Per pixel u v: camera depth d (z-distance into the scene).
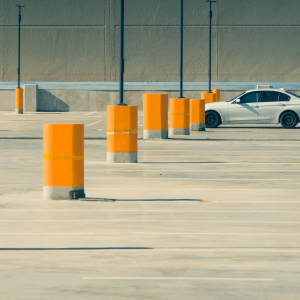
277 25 94.81
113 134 29.67
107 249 13.72
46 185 20.12
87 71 96.81
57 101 93.62
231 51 95.38
